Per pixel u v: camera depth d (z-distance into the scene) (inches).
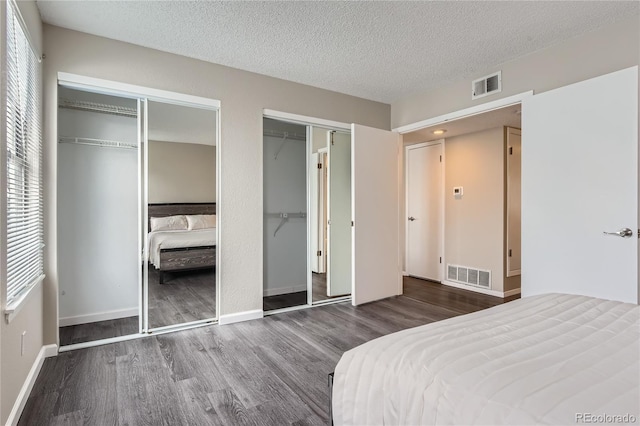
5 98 60.4
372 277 156.6
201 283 126.0
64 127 113.9
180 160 122.4
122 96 114.3
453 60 124.0
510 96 124.6
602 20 97.4
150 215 118.5
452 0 87.7
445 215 198.7
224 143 127.3
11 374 65.1
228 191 128.1
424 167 212.2
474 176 182.7
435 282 203.6
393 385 43.4
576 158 102.5
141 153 117.1
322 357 97.8
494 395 35.2
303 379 84.9
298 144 151.9
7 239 63.4
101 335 112.8
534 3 88.9
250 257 132.6
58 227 115.3
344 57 121.3
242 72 131.3
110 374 87.2
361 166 152.2
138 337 112.6
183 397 76.5
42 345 94.9
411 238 221.5
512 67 123.9
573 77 107.7
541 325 54.9
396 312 142.3
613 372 38.6
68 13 93.3
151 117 117.9
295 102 144.8
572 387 35.5
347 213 167.6
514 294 173.5
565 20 97.3
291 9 91.8
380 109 173.0
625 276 92.2
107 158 120.0
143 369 90.0
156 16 95.1
